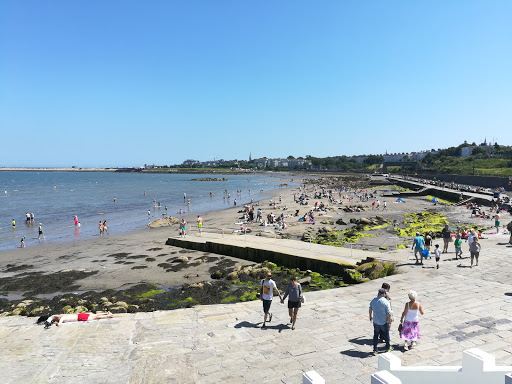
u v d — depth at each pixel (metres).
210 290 20.41
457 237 20.27
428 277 16.88
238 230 38.50
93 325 12.05
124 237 38.94
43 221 52.88
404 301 13.62
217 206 71.69
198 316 12.87
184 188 132.25
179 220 49.25
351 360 9.23
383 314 9.19
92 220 53.59
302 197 73.38
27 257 30.69
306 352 9.79
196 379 8.07
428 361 8.83
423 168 162.38
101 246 34.56
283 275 23.11
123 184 159.50
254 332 11.30
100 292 21.14
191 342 10.62
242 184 160.62
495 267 18.09
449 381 6.15
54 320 12.16
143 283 22.62
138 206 72.56
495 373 5.71
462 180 99.00
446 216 48.19
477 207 54.16
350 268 21.45
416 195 80.00
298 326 11.66
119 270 25.83
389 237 34.56
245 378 8.52
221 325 11.96
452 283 15.77
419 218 46.53
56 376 8.40
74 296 20.22
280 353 9.79
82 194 102.81
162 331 11.48
